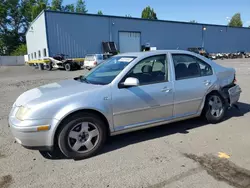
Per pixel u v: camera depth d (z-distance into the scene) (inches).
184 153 137.9
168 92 158.4
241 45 1787.6
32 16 2235.5
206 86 177.6
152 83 153.9
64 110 126.1
